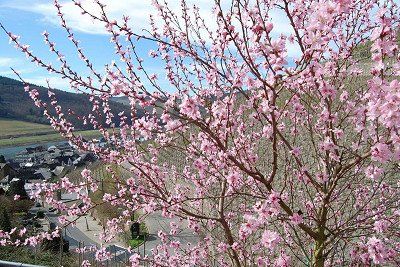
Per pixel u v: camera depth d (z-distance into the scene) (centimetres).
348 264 497
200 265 629
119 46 499
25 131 17075
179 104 434
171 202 484
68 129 652
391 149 372
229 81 425
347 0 362
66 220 598
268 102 391
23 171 8906
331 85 433
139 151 605
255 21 395
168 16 511
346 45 483
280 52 372
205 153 471
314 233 450
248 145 517
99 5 430
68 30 509
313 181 450
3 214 2611
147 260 597
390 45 348
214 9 427
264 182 420
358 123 394
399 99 329
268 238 388
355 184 538
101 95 496
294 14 414
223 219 497
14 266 511
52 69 488
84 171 631
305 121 548
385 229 429
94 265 942
